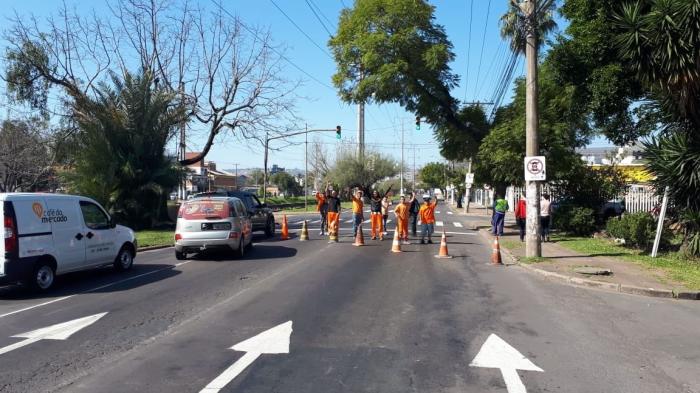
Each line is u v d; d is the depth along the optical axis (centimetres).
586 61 1916
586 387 570
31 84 2962
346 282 1173
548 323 841
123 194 2689
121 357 662
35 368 625
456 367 625
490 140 2341
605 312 929
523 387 565
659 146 1517
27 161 3250
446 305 957
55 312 915
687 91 1384
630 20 1380
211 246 1541
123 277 1276
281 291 1071
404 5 2581
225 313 887
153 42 3112
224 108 3222
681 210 1529
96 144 2664
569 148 2355
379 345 709
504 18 1656
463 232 2670
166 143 2858
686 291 1073
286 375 595
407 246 1914
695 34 1290
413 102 2756
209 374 599
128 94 2750
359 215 2052
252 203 2216
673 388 571
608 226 1902
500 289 1123
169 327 802
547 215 2019
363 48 2611
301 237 2178
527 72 1538
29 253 1063
